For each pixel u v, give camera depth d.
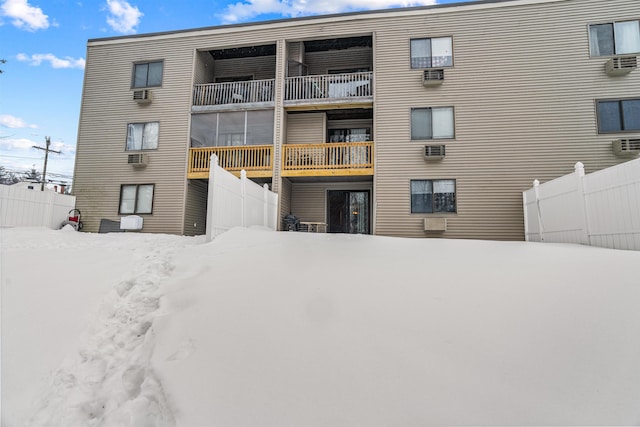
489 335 1.95
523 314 2.13
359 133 12.40
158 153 11.63
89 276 3.43
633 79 9.24
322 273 3.02
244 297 2.62
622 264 2.82
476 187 9.72
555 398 1.50
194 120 11.74
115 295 3.07
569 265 2.95
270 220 9.88
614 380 1.56
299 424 1.51
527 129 9.62
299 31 11.27
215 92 11.88
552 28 9.79
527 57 9.84
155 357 2.08
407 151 10.20
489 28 10.17
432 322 2.12
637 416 1.37
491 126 9.84
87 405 1.96
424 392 1.60
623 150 8.85
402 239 5.23
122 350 2.35
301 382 1.72
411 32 10.59
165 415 1.69
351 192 12.05
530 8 9.98
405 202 10.02
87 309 2.83
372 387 1.65
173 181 11.41
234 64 13.24
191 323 2.34
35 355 2.33
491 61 10.05
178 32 12.02
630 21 9.41
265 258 3.62
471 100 10.05
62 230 8.52
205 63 12.68
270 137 11.30
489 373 1.67
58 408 1.96
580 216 6.03
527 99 9.72
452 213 9.77
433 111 10.25
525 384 1.59
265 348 1.99
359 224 11.88
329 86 11.49
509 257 3.42
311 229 11.66
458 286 2.61
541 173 9.41
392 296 2.49
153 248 4.95
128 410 1.82
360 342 1.97
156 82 12.02
